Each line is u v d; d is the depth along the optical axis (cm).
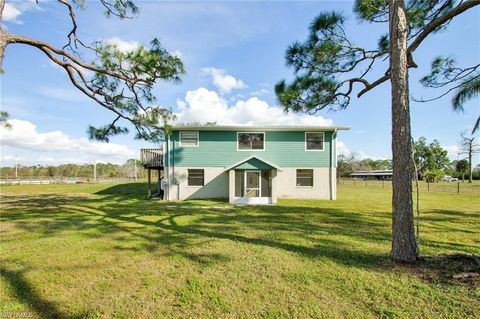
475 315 293
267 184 1418
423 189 2484
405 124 448
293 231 719
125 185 3152
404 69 453
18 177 5206
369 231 719
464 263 411
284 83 736
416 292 345
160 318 300
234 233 698
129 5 638
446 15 454
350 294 348
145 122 778
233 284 383
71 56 583
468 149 3625
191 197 1591
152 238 646
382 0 595
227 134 1608
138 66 641
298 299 338
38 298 346
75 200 1563
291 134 1605
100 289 372
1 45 430
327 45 653
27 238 655
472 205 1286
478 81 462
